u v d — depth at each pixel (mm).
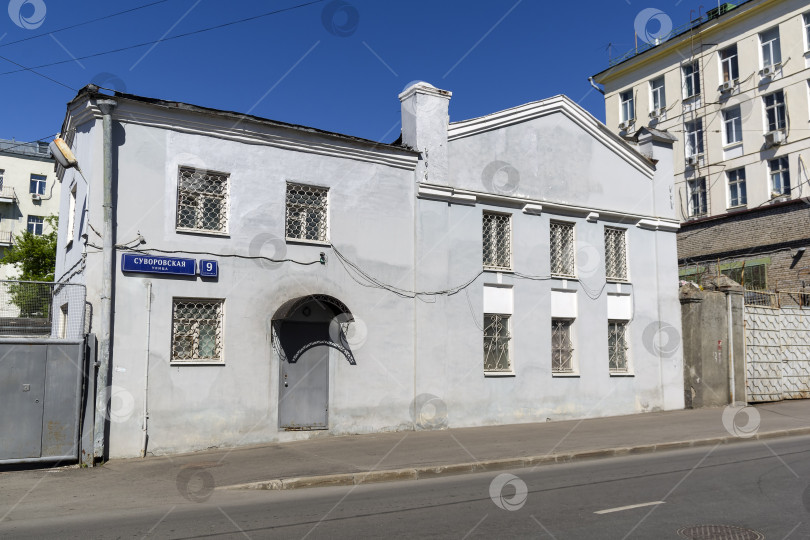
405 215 15078
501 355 16109
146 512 7930
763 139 31812
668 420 16109
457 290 15445
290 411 13336
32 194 47156
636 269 18500
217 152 12969
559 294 17094
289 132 13656
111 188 11859
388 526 6859
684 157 35281
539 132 17062
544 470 10453
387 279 14695
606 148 18297
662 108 36344
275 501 8469
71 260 13695
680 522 6805
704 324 18812
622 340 18172
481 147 16125
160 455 11883
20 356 10766
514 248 16375
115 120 12070
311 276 13773
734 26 33406
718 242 24781
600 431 14305
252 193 13266
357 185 14508
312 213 14055
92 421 11164
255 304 13109
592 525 6727
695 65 35156
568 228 17562
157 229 12250
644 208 18875
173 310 12406
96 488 9344
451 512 7469
